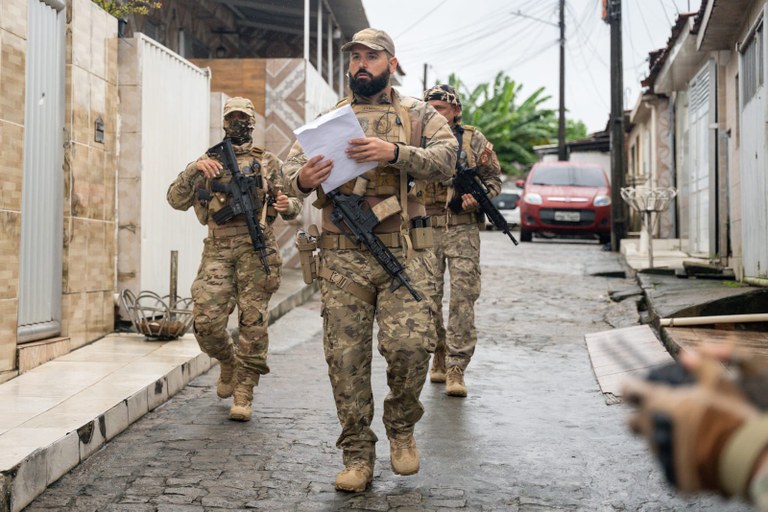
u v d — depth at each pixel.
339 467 4.47
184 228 9.29
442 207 5.91
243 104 5.46
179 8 14.87
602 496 4.05
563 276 12.95
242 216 5.38
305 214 14.04
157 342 7.34
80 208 7.04
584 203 19.67
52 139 6.71
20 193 5.96
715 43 10.92
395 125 4.06
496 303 10.60
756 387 1.09
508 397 6.06
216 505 3.90
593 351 7.56
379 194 4.05
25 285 6.36
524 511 3.85
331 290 4.05
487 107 45.50
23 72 5.97
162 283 8.66
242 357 5.35
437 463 4.53
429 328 4.01
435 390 6.25
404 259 4.02
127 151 8.03
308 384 6.43
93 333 7.32
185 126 9.37
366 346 4.10
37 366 6.22
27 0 6.05
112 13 8.92
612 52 18.30
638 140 25.42
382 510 3.84
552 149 36.41
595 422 5.37
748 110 9.38
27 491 3.89
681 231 16.64
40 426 4.51
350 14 16.25
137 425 5.25
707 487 1.08
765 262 8.56
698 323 7.48
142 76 8.08
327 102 15.58
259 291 5.36
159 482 4.20
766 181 8.34
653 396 1.12
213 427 5.20
